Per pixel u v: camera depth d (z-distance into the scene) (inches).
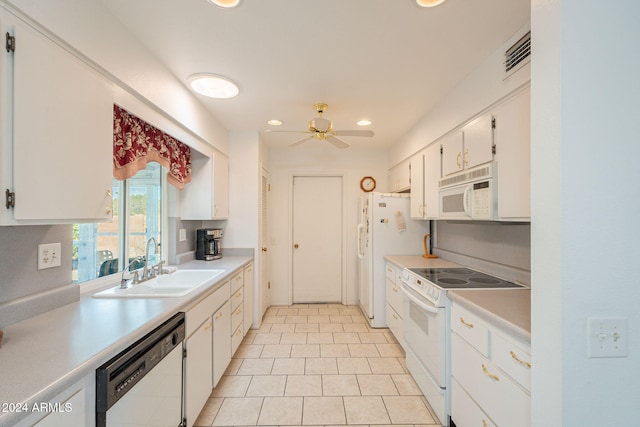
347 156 172.6
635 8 34.6
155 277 87.9
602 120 34.2
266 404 81.6
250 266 129.3
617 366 34.4
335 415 77.2
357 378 94.8
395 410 79.3
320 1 54.2
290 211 171.6
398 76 83.4
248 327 125.1
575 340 34.0
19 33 38.5
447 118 96.1
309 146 169.9
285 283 171.9
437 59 74.5
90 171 49.8
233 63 76.1
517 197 63.4
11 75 37.7
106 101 53.8
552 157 35.3
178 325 60.6
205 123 106.7
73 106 46.6
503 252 88.1
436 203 105.0
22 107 38.8
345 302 172.4
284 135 144.9
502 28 62.2
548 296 36.1
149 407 50.0
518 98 63.4
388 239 139.1
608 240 34.2
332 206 175.6
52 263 56.6
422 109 108.3
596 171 34.1
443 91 93.5
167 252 108.2
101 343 41.3
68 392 34.7
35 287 53.4
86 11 50.3
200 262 116.5
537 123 38.1
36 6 41.1
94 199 50.6
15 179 37.8
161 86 75.4
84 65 49.0
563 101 34.0
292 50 70.4
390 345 119.0
